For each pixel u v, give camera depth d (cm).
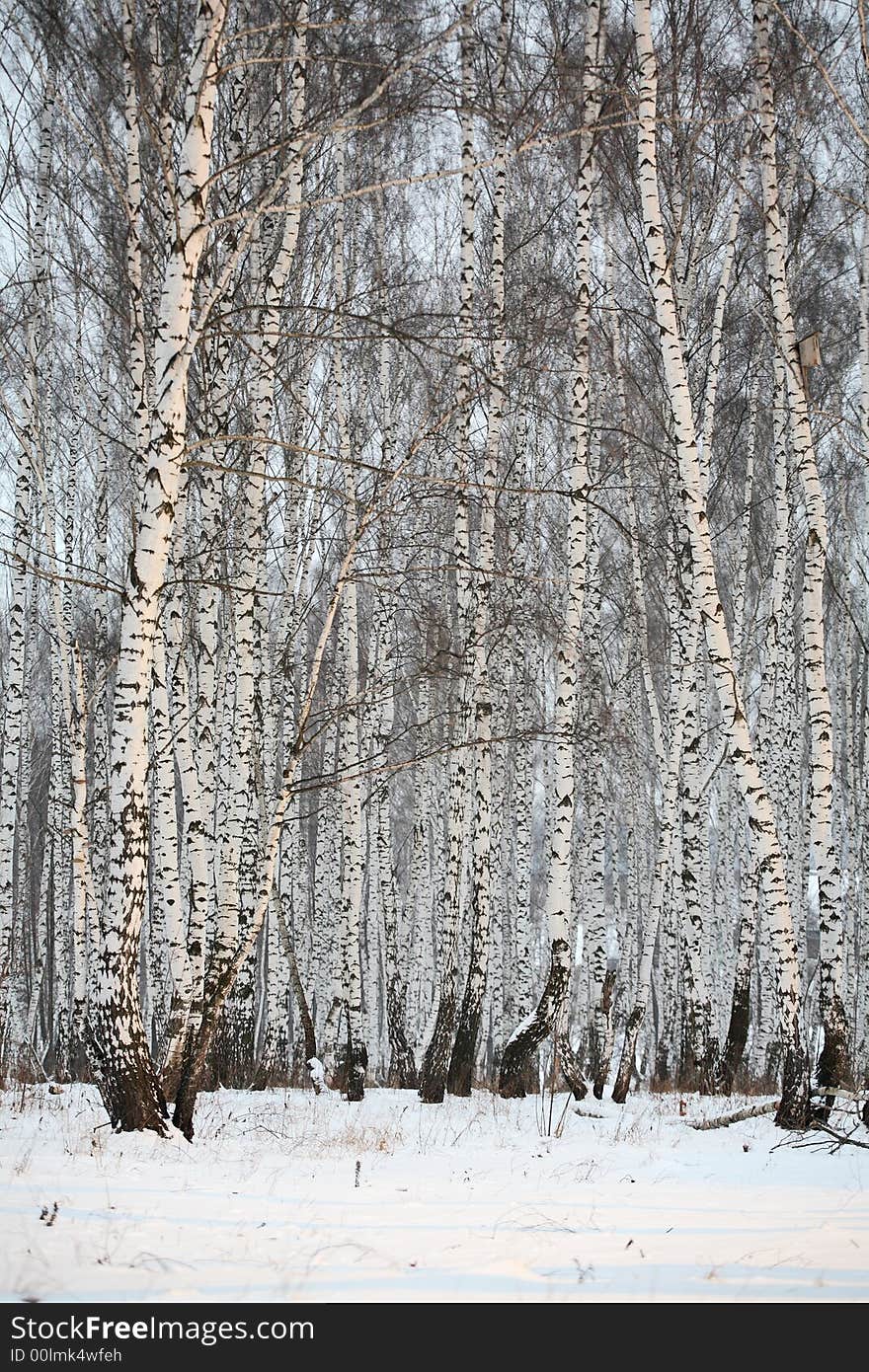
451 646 1950
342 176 1894
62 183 1766
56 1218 632
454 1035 1741
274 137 1391
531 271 2134
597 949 2402
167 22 1220
